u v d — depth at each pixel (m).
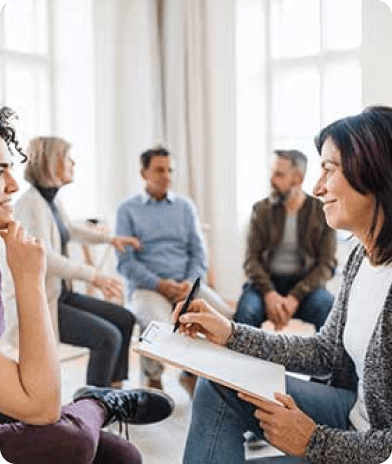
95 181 4.50
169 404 1.81
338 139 1.30
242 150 4.70
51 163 2.60
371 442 1.19
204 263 3.21
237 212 4.71
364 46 3.86
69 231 3.00
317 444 1.22
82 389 1.70
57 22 4.30
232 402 1.37
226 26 4.61
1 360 1.12
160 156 3.12
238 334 1.53
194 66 4.65
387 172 1.26
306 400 1.39
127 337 2.74
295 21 4.57
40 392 1.11
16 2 4.12
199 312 1.57
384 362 1.22
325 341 1.53
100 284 2.61
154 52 4.61
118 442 1.47
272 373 1.40
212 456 1.38
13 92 4.14
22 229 1.22
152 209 3.14
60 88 4.35
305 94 4.58
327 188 1.33
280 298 2.81
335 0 4.36
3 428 1.33
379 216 1.29
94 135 4.48
